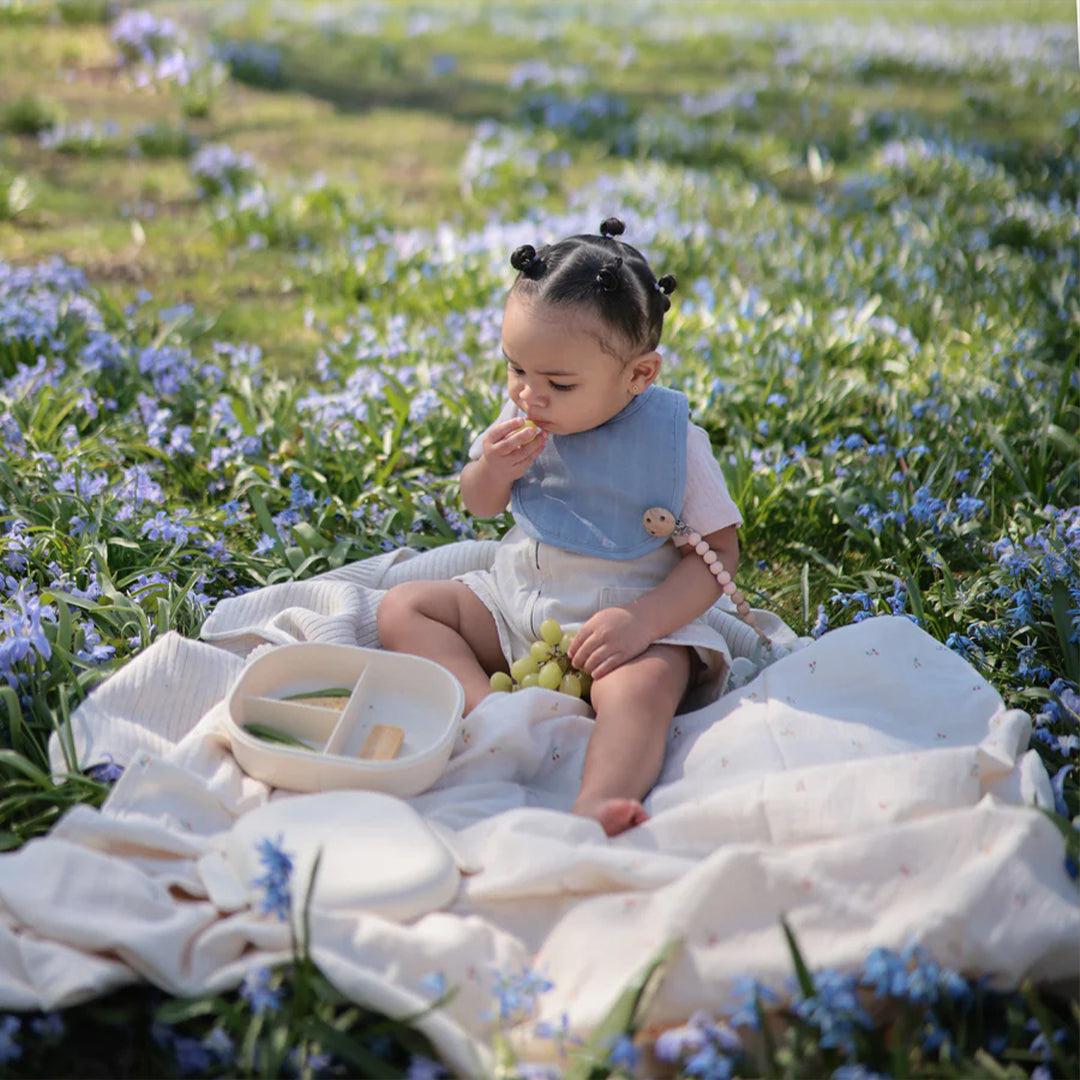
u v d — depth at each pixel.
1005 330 5.91
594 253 3.05
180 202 7.99
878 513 4.29
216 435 4.66
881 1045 2.26
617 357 3.07
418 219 7.91
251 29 13.29
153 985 2.35
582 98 11.15
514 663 3.25
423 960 2.31
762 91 12.02
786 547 4.32
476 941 2.35
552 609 3.23
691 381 5.14
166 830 2.57
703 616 3.58
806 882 2.36
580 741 3.06
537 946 2.45
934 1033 2.24
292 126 10.05
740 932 2.32
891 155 9.10
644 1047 2.22
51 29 11.66
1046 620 3.66
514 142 9.41
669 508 3.22
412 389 5.00
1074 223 7.84
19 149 8.66
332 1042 2.19
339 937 2.34
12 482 4.02
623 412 3.26
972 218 7.93
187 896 2.52
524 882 2.45
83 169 8.45
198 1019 2.32
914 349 5.73
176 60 10.26
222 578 3.89
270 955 2.31
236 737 2.83
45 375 4.83
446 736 2.88
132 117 9.76
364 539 4.14
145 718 3.06
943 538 4.18
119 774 2.86
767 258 7.05
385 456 4.54
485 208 8.23
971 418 4.96
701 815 2.63
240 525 4.21
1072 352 5.48
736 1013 2.23
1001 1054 2.31
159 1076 2.28
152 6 13.46
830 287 6.48
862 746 2.88
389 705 3.07
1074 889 2.40
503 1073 2.16
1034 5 19.08
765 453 4.60
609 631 3.06
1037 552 3.77
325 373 5.21
